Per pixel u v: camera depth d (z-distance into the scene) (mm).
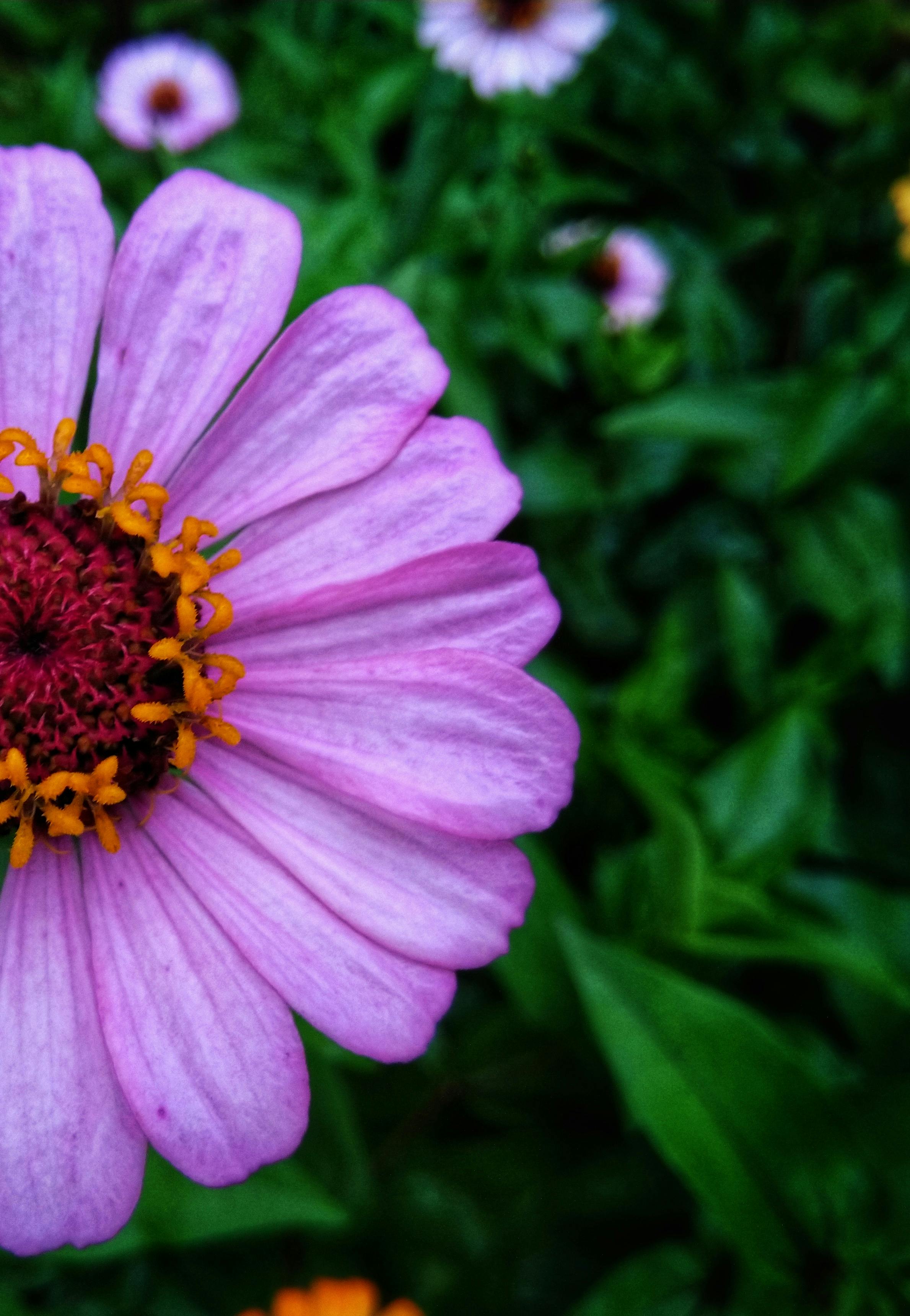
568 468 228
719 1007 135
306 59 253
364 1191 135
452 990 104
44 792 103
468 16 229
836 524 224
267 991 104
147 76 279
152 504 106
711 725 234
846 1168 135
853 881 174
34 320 106
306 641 109
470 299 213
